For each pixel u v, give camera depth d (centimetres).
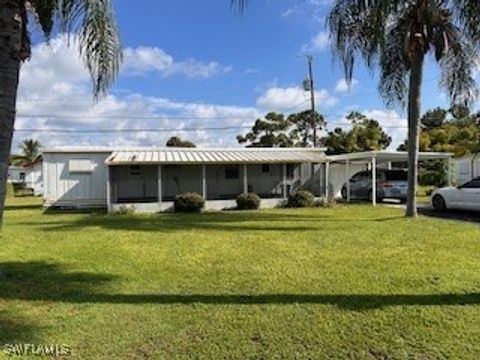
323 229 1352
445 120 5531
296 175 2644
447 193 1831
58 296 671
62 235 1288
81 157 2334
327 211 1969
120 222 1628
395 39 1642
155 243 1132
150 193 2448
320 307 611
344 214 1819
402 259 901
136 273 812
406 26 1548
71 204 2320
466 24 1365
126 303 636
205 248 1052
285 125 5506
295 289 697
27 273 816
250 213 1945
